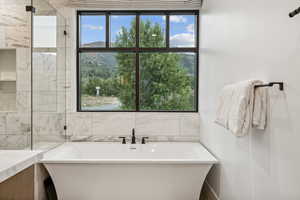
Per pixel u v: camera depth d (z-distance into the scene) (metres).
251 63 1.78
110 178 2.62
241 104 1.52
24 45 2.56
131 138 3.58
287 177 1.32
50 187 2.83
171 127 3.60
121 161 2.55
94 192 2.65
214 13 2.77
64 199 2.68
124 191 2.65
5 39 2.60
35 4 2.61
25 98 2.56
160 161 2.55
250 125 1.53
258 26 1.67
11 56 2.64
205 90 3.20
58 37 3.27
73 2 3.51
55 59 3.18
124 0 3.51
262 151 1.61
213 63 2.79
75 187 2.65
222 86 2.45
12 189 1.48
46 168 2.61
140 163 2.57
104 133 3.59
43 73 2.83
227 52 2.30
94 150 3.31
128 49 3.72
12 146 2.56
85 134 3.58
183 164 2.58
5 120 2.58
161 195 2.65
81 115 3.58
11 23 2.59
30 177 1.70
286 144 1.33
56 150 3.05
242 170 1.94
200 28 3.56
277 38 1.42
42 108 2.81
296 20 1.24
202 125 3.39
